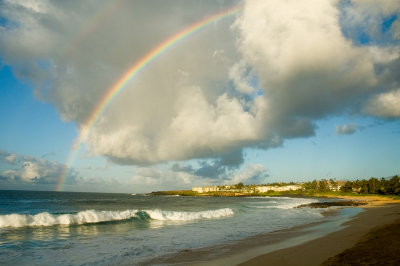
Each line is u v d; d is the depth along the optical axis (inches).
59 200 3956.7
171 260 518.9
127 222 1170.6
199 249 625.3
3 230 849.5
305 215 1649.9
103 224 1087.6
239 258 515.8
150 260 523.2
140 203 3656.5
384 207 2306.8
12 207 2337.6
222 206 2925.7
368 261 408.8
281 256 503.8
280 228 1016.9
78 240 742.5
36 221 988.6
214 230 967.6
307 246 590.2
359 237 655.8
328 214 1699.1
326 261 434.3
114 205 2989.7
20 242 693.9
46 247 647.8
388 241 573.9
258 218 1449.3
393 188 5772.6
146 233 887.1
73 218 1093.1
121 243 708.0
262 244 670.5
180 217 1407.5
